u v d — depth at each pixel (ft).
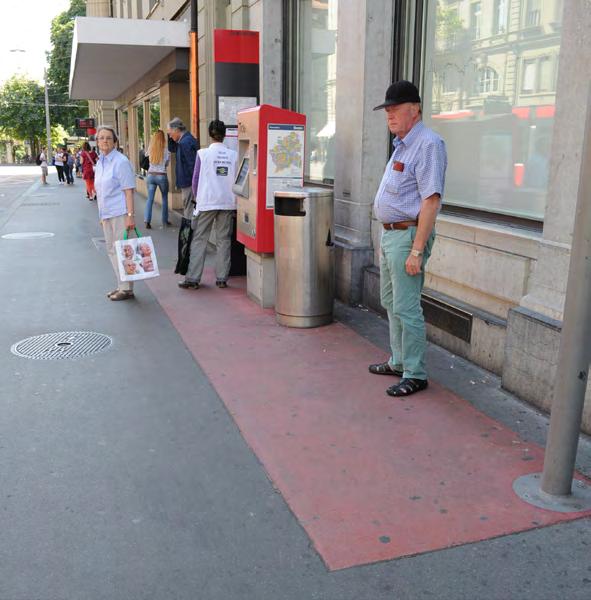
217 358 16.48
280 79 30.01
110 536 9.21
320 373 15.42
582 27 11.65
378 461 11.27
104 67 50.93
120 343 17.76
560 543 9.02
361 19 20.22
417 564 8.59
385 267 14.30
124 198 21.88
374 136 20.79
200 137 40.01
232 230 25.07
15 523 9.51
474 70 17.03
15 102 241.14
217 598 7.99
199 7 38.14
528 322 13.20
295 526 9.43
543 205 14.71
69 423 12.84
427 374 15.21
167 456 11.52
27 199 67.77
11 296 23.24
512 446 11.75
